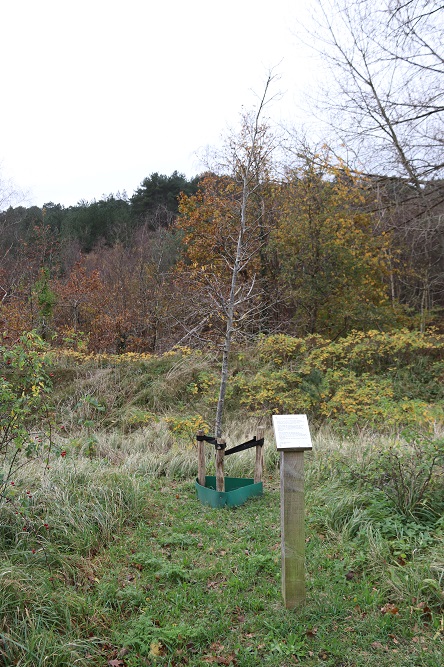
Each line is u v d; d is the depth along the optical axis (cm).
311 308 1642
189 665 338
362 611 380
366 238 1661
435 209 1559
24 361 470
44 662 317
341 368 1320
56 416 1073
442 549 425
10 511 467
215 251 1623
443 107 1331
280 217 1602
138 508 580
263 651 350
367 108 1434
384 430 1003
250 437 951
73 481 579
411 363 1339
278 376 1216
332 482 607
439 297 2047
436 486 516
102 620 378
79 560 442
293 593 387
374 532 475
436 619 362
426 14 1129
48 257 2730
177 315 1797
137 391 1256
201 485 660
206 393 1227
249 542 514
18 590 361
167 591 420
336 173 1577
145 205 4028
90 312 2138
